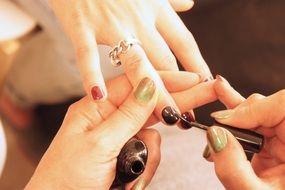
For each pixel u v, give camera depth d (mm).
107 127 268
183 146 415
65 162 267
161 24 357
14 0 505
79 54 327
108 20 342
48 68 542
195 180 387
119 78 299
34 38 552
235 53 477
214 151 249
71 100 555
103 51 465
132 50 323
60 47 513
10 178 601
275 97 270
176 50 357
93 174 268
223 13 498
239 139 275
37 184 268
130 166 271
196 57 356
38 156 621
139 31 343
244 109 277
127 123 269
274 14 478
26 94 590
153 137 297
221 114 281
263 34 473
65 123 282
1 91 589
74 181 268
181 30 358
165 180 385
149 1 353
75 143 270
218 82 304
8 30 471
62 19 355
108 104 285
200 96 305
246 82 460
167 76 312
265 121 275
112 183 282
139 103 267
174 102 304
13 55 515
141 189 285
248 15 487
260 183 247
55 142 276
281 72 451
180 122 299
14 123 636
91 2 346
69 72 522
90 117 280
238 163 245
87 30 341
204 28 500
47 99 572
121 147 271
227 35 488
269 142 285
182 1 388
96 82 294
